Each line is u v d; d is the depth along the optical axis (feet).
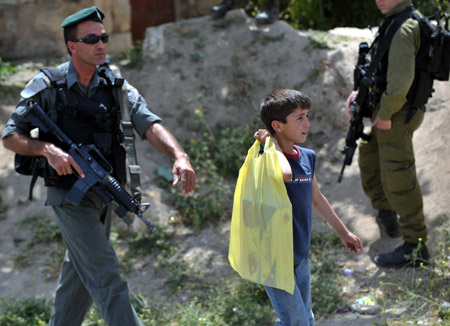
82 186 11.18
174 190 20.40
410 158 14.90
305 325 9.66
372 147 16.57
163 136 11.83
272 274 9.30
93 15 11.45
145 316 15.12
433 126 19.76
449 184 17.39
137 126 12.04
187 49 25.14
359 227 17.83
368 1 29.60
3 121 22.58
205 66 24.48
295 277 10.03
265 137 9.80
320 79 23.15
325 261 16.33
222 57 24.63
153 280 17.19
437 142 19.07
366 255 16.58
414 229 15.20
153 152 22.27
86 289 12.32
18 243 18.99
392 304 14.17
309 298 10.18
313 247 17.12
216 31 25.67
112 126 11.89
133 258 18.20
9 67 25.86
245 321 13.92
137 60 25.44
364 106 15.52
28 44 28.27
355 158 20.81
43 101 11.52
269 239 9.21
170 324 14.42
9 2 27.53
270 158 9.25
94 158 11.54
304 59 23.77
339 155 21.27
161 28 26.13
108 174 11.43
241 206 9.66
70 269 12.17
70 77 11.53
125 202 11.37
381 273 15.60
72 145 11.32
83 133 11.59
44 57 28.55
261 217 9.26
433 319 12.82
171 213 19.77
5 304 15.88
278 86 23.43
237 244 10.03
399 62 14.15
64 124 11.52
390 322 12.83
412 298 13.44
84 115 11.57
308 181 9.93
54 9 28.27
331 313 14.35
